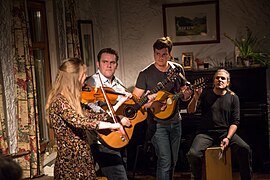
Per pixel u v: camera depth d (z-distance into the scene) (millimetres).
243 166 4043
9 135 3248
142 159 5090
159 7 5320
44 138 4199
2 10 3186
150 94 3604
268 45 5176
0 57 3152
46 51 4215
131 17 5383
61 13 4316
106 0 5277
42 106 4168
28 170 3338
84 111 3080
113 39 5332
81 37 4777
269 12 5137
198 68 5113
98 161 3293
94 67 5129
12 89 3303
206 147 4082
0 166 1442
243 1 5172
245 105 4805
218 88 4133
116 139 3248
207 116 4195
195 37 5285
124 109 3455
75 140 2682
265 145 4828
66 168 2682
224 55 5262
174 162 3873
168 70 3793
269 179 4648
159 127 3738
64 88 2668
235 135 4133
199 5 5227
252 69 4828
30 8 3887
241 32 5207
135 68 5453
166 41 3715
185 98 3773
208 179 4016
